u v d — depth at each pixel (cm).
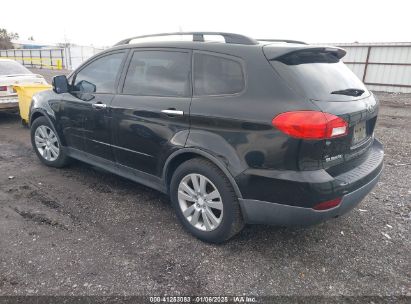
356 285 263
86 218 357
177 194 328
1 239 314
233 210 286
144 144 344
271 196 264
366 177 287
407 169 520
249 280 266
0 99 758
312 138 244
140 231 333
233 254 298
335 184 254
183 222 329
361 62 1758
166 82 333
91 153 425
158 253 298
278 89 260
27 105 721
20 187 433
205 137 291
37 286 255
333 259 294
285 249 307
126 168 382
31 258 287
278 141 253
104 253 296
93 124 402
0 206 380
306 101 250
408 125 870
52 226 340
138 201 399
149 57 354
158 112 324
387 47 1658
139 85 358
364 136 305
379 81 1725
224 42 305
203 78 305
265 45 285
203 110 292
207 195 302
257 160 264
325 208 256
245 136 268
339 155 267
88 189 431
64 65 3616
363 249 310
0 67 808
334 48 304
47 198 403
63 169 501
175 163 329
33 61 3947
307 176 250
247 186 271
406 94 1594
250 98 270
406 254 304
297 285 262
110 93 383
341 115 257
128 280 263
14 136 696
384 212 379
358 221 359
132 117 350
